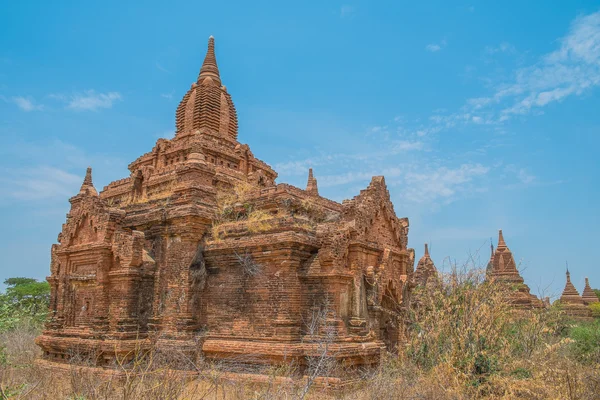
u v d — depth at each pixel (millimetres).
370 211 29750
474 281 25438
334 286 25656
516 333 28094
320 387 23125
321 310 25828
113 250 29672
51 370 26156
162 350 26109
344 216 28344
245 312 26859
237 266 27766
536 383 20531
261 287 26578
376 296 27969
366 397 21344
